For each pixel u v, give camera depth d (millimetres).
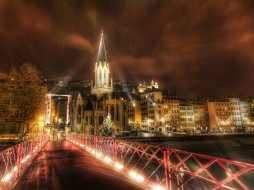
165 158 7301
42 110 47000
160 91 101812
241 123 114500
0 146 37531
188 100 117812
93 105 104000
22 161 11273
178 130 102250
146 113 104375
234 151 63594
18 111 45250
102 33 124875
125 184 9055
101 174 11047
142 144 9461
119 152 12461
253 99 127312
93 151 19688
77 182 9422
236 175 4695
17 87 42375
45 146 28234
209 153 61000
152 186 8094
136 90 159625
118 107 101312
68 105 52031
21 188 8625
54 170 12094
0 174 7949
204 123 114000
